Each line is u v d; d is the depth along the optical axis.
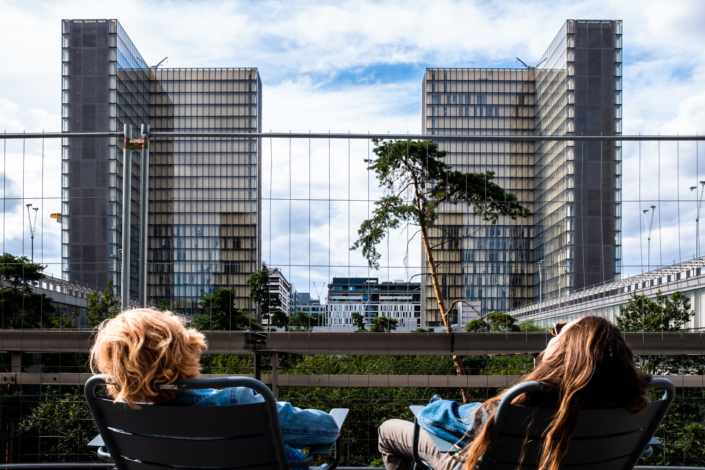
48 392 5.36
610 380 1.15
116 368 1.18
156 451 1.26
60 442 5.10
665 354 5.81
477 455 1.22
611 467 1.32
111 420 1.28
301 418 1.36
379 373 5.72
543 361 1.26
